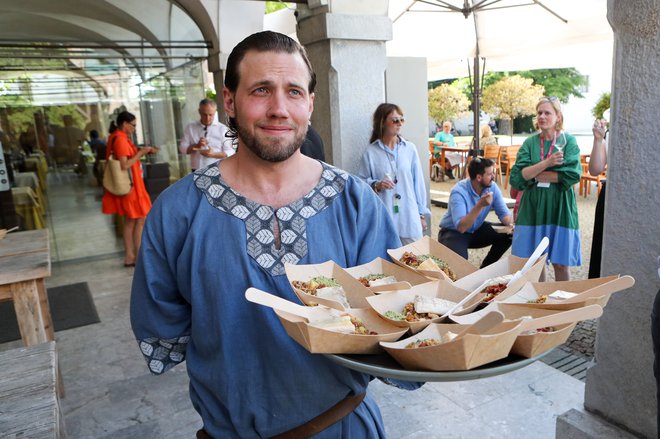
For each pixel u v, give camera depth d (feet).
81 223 19.42
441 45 25.36
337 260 3.63
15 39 17.57
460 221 13.17
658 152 5.78
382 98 13.51
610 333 6.72
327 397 3.54
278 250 3.48
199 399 3.68
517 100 52.80
